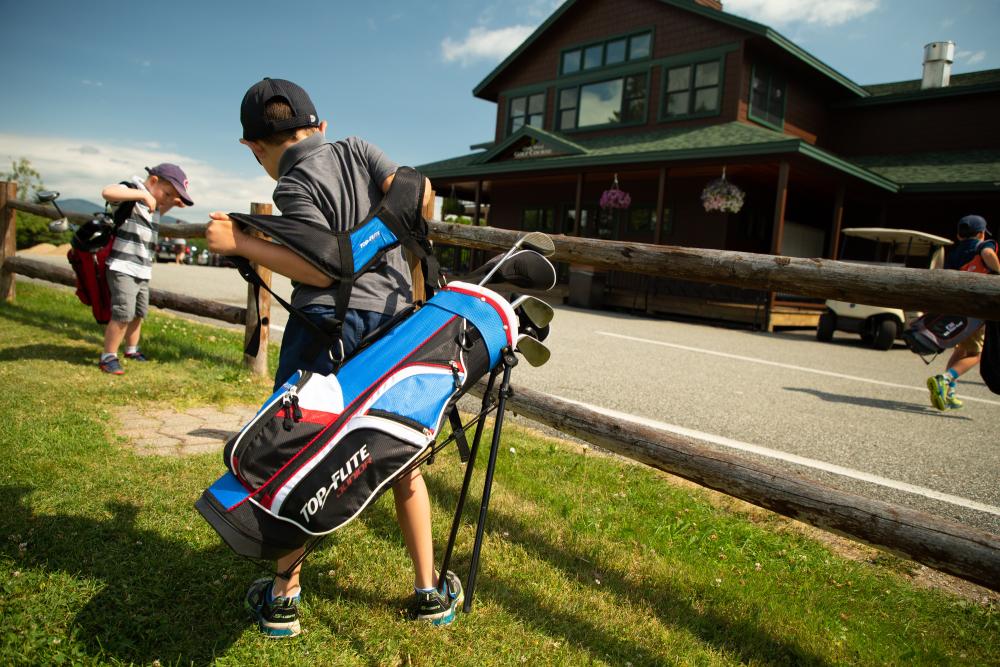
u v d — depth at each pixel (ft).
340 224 5.52
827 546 8.77
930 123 60.64
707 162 47.37
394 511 8.46
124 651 5.41
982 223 19.27
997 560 5.26
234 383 14.49
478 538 5.66
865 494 10.76
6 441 9.44
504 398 5.63
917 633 6.75
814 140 64.49
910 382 22.99
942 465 12.69
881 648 6.47
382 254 5.32
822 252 67.92
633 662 6.00
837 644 6.52
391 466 4.67
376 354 5.06
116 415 11.60
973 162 54.70
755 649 6.41
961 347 17.75
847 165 45.78
